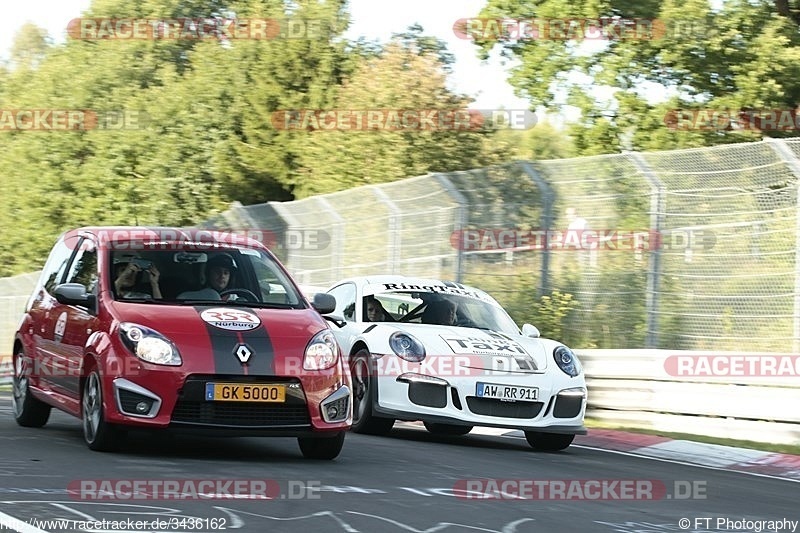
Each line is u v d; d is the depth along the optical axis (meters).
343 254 61.12
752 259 43.25
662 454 36.59
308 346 26.55
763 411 39.09
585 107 82.56
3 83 162.88
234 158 115.69
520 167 52.75
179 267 28.84
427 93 93.06
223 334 26.05
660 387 42.62
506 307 52.94
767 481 30.11
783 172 42.50
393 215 58.00
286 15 115.88
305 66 114.38
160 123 118.62
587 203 49.75
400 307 38.81
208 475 23.25
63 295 28.02
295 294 29.36
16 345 33.88
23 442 28.20
